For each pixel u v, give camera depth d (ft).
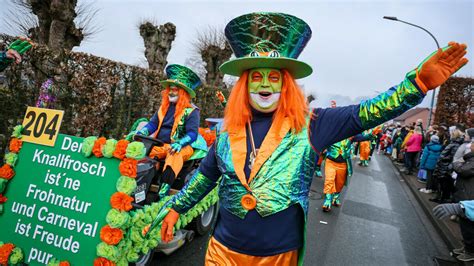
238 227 4.91
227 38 5.67
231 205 4.99
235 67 5.34
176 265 10.50
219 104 36.68
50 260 7.03
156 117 12.03
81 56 17.21
